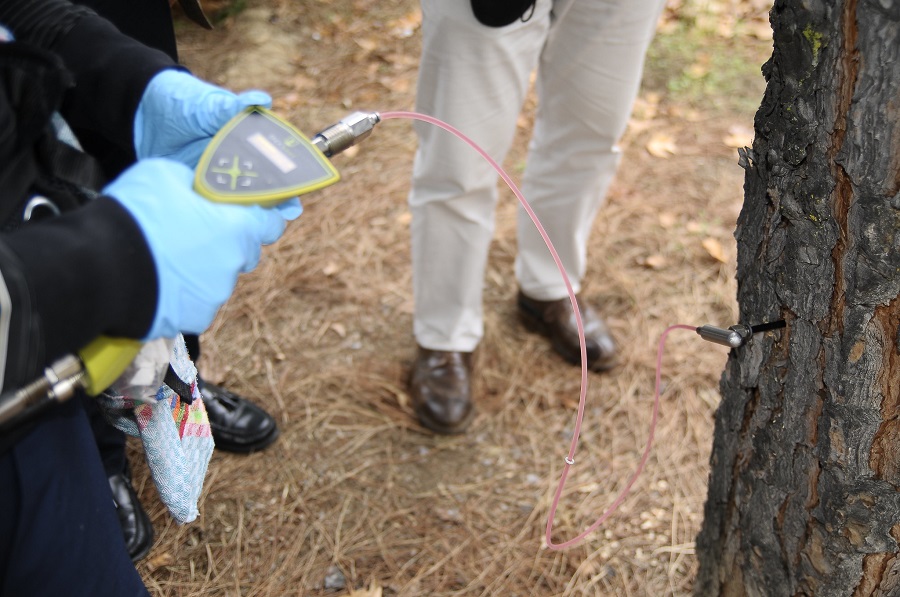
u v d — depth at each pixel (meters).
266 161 0.95
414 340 2.52
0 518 0.97
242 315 2.57
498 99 1.77
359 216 2.97
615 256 2.83
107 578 1.12
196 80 1.09
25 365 0.75
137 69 1.10
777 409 1.29
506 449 2.22
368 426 2.25
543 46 1.90
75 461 1.03
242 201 0.91
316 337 2.51
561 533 2.01
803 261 1.14
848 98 0.98
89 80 1.12
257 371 2.39
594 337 2.39
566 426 2.28
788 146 1.09
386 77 3.72
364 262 2.78
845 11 0.93
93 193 1.02
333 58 3.85
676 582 1.90
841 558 1.30
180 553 1.93
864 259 1.05
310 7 4.16
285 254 2.81
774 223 1.17
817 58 0.99
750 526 1.45
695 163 3.25
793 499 1.33
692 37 3.95
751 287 1.28
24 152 0.90
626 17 1.76
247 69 3.74
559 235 2.27
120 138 1.15
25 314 0.74
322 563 1.93
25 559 1.01
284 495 2.07
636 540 1.99
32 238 0.77
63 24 1.13
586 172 2.09
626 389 2.38
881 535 1.25
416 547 1.98
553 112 2.02
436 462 2.18
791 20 1.00
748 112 3.51
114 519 1.13
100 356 0.86
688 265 2.80
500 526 2.03
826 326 1.15
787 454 1.30
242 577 1.89
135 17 1.67
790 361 1.23
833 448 1.22
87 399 1.64
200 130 1.06
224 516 2.01
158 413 1.18
